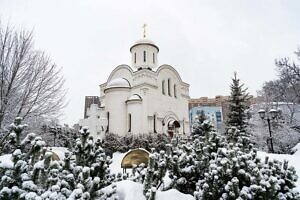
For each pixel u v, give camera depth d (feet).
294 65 101.09
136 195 14.71
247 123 89.61
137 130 103.50
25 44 43.78
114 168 49.06
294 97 102.17
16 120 12.99
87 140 15.62
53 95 45.60
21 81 42.11
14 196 10.25
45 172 11.95
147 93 109.40
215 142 22.59
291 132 87.97
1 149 17.98
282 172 17.84
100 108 107.45
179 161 20.38
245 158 16.55
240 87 94.94
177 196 16.01
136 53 134.00
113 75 127.34
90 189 11.69
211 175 16.39
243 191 14.51
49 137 72.74
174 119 118.01
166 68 125.39
